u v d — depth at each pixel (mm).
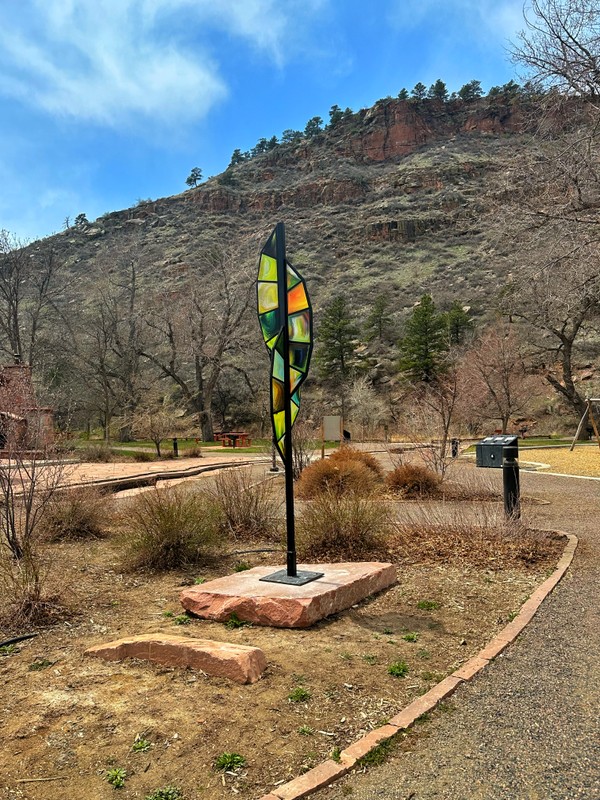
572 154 12883
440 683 3266
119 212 102500
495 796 2281
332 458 14180
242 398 49969
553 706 3023
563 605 4750
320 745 2664
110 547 7199
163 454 25922
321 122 126875
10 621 4293
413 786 2361
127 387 40531
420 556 6398
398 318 53812
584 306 16250
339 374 48406
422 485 11094
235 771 2449
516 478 7297
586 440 32906
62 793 2301
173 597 5090
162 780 2385
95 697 3117
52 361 41844
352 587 4793
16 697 3137
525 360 39469
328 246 78000
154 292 58094
